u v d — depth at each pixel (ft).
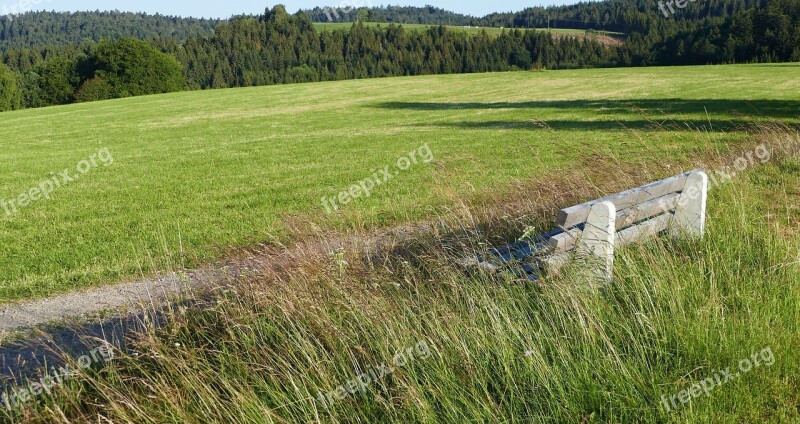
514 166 53.83
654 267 18.76
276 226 35.47
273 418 13.42
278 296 17.56
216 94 184.34
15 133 111.86
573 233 19.04
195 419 13.57
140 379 14.55
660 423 13.24
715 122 83.71
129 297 24.35
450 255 20.97
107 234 37.35
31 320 22.84
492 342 15.21
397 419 13.25
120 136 102.42
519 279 17.66
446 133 88.48
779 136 46.03
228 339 16.60
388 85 193.88
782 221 26.04
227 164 67.46
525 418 13.28
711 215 25.53
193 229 37.35
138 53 249.55
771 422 13.32
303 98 163.84
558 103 127.75
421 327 16.14
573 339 15.42
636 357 14.84
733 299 17.57
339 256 19.67
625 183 28.81
